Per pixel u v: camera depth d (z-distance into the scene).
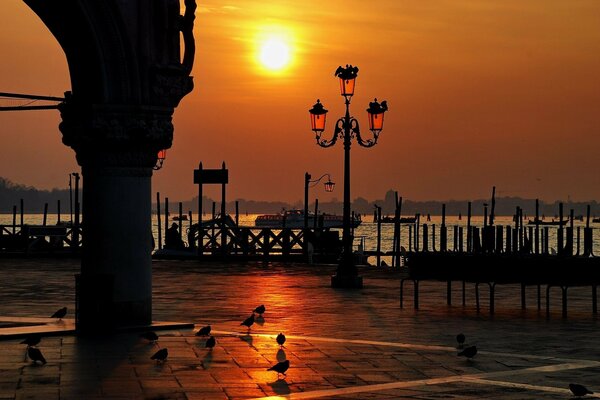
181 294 29.62
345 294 29.98
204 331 19.61
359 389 14.50
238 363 16.47
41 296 28.48
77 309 19.77
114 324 20.12
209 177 49.69
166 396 13.77
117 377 15.09
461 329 21.44
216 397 13.76
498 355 17.72
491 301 25.09
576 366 16.61
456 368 16.31
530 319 23.58
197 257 49.06
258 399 13.69
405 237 188.50
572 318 23.83
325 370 15.97
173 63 20.41
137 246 20.39
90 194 20.33
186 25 20.66
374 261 98.50
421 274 25.86
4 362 16.36
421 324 22.33
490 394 14.24
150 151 20.41
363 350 18.12
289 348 18.23
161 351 16.44
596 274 24.42
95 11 19.59
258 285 33.12
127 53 19.91
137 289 20.39
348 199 33.16
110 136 19.88
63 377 15.08
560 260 24.25
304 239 49.38
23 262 44.03
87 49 19.91
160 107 20.28
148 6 20.09
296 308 25.70
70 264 42.75
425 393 14.27
